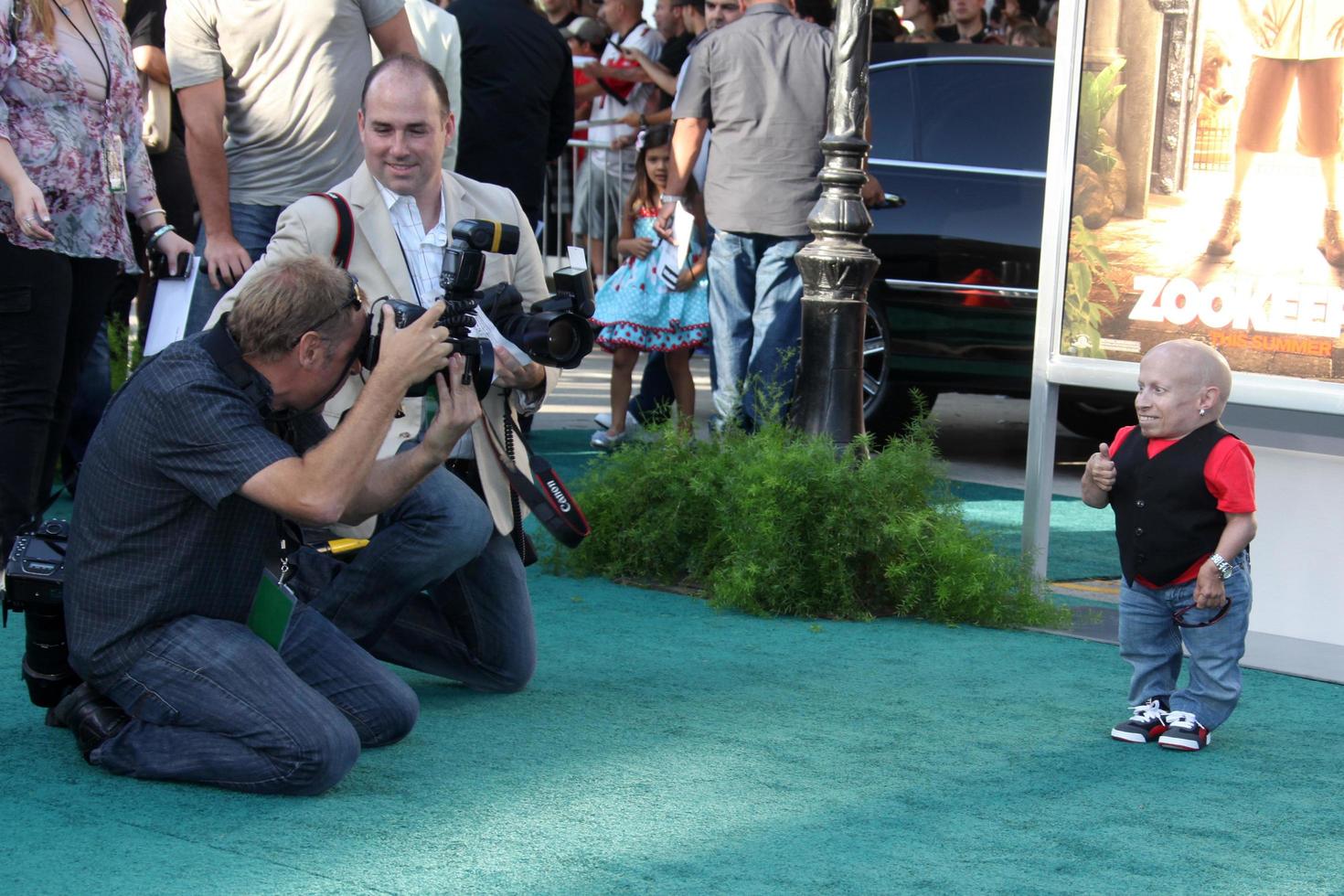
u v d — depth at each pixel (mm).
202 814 4910
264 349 4914
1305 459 6902
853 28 8312
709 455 8500
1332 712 6402
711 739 5801
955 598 7609
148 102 10562
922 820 5027
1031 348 11930
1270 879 4641
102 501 5035
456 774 5348
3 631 6875
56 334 7297
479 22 10625
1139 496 5871
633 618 7625
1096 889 4527
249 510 5082
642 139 11891
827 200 8430
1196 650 5895
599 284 16547
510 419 5969
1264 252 6914
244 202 7949
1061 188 7461
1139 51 7176
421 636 6184
